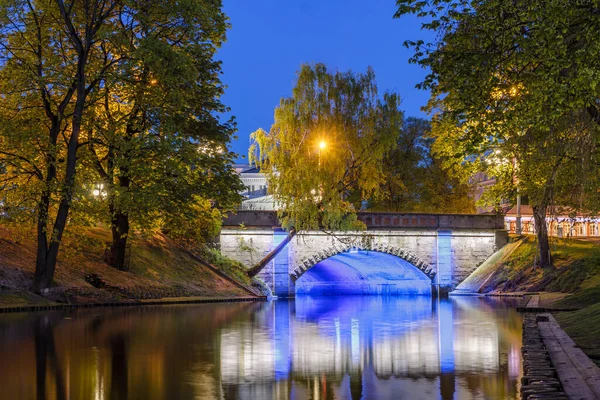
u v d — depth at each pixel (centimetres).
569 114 2581
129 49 4025
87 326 2855
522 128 2589
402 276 7725
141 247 5494
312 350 2273
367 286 8275
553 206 3297
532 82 2136
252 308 4553
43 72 4050
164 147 4112
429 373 1820
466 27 2189
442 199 8575
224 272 6091
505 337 2683
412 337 2698
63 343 2300
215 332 2767
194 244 6141
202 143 4856
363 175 5741
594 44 1956
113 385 1589
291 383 1667
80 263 4659
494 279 6875
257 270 6412
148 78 4238
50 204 4128
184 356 2055
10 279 3853
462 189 8600
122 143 4062
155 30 4322
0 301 3588
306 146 5659
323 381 1702
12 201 4122
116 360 1950
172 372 1775
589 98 2109
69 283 4231
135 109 4369
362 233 6862
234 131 4972
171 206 4594
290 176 5581
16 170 4181
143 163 4256
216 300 5203
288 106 5691
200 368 1844
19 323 2938
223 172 4856
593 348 2019
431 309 4566
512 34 2106
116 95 4619
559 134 2717
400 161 8606
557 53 2038
